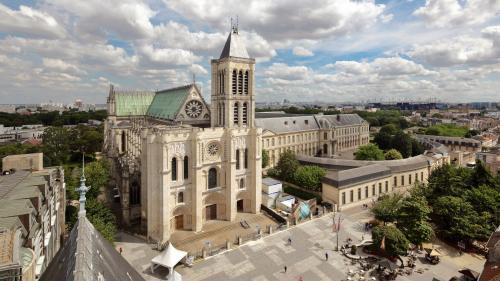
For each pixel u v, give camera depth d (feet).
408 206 203.31
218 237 224.74
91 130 554.05
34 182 149.59
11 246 73.97
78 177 301.43
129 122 393.91
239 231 234.79
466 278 163.53
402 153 496.23
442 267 183.62
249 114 269.85
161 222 216.13
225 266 185.68
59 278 48.34
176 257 177.88
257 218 257.55
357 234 227.40
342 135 569.64
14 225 94.02
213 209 255.29
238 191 261.44
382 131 606.14
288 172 340.18
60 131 487.61
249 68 265.13
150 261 191.93
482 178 260.01
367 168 312.50
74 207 245.45
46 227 142.82
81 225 58.90
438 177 271.28
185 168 233.35
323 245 210.79
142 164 229.86
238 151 259.19
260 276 175.42
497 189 250.37
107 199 298.76
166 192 216.54
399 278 171.42
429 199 253.03
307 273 177.99
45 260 132.46
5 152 407.23
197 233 230.27
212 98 273.54
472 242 208.95
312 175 306.35
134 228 239.09
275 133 450.30
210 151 244.01
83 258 46.50
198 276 175.32
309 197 300.81
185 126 250.16
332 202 281.74
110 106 414.82
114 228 203.82
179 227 236.84
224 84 258.57
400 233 183.93
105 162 344.08
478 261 191.83
